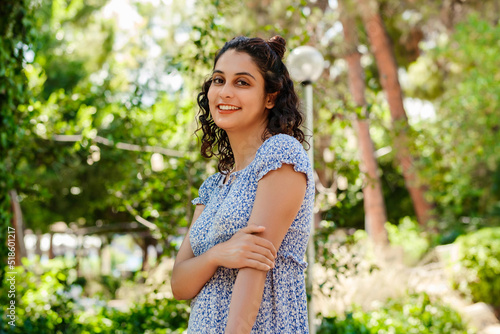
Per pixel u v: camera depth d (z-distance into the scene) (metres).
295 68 4.30
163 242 5.12
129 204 5.13
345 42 10.31
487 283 8.08
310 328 4.30
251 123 1.63
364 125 11.64
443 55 12.59
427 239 12.80
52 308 4.72
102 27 12.19
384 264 7.36
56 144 5.76
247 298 1.41
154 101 5.26
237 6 5.30
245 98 1.59
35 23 4.46
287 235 1.53
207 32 4.64
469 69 12.54
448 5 13.12
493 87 11.65
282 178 1.47
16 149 4.88
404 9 12.91
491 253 8.21
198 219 1.68
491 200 14.34
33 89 5.34
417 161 11.03
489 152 12.10
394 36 14.93
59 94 5.59
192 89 4.80
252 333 1.46
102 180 12.03
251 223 1.46
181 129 5.53
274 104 1.65
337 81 11.91
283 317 1.48
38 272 5.66
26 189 5.80
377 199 12.01
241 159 1.66
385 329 5.37
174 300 4.95
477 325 7.32
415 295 6.53
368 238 10.61
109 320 4.93
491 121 11.80
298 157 1.50
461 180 12.28
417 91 15.69
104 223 15.85
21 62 4.23
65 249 17.53
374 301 6.66
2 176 4.30
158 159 5.26
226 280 1.53
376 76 14.73
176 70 4.72
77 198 13.54
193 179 4.95
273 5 8.17
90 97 5.90
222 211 1.54
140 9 9.44
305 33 4.83
